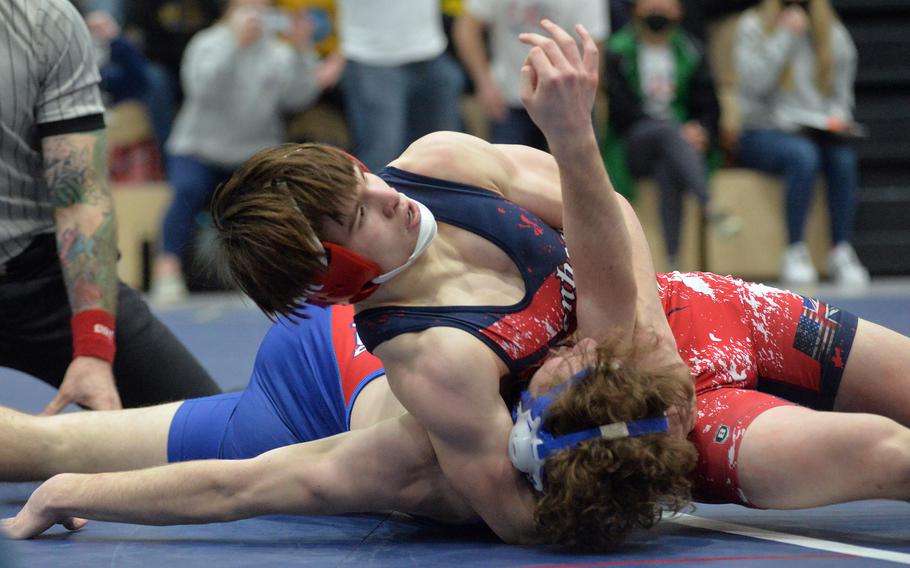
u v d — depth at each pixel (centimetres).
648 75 1830
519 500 522
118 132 2027
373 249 511
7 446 631
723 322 610
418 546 551
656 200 1844
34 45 724
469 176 556
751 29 1964
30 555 539
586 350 509
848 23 2270
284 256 498
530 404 509
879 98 2242
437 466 540
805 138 1947
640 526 509
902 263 2119
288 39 1886
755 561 500
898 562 495
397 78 1748
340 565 512
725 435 549
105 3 1986
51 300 769
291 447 560
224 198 517
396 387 526
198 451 654
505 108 1798
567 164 503
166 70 2066
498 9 1766
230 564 518
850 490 514
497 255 546
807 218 1961
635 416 495
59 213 737
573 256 525
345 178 504
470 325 525
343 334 650
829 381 621
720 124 1914
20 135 736
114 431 649
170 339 796
